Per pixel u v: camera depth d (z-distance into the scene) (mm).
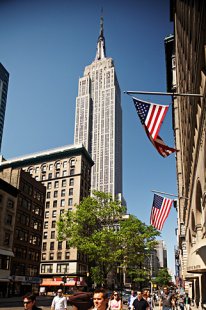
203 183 16953
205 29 11289
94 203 36094
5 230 50906
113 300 12898
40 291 69375
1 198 50938
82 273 72938
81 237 35344
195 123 17562
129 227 35094
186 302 25172
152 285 59562
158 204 22781
